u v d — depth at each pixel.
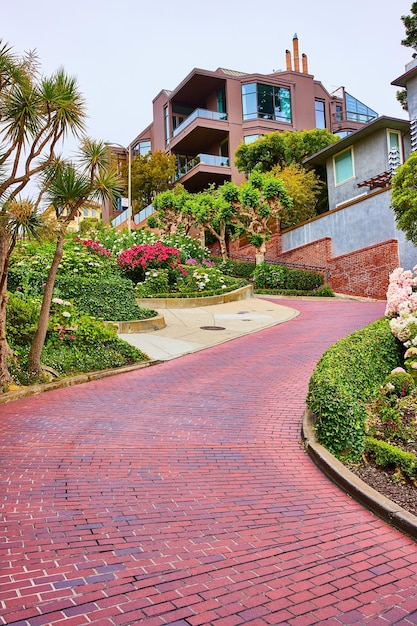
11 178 8.53
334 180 29.78
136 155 44.69
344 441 5.63
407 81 24.48
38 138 8.83
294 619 2.95
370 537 4.04
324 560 3.64
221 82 40.66
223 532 4.02
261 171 35.12
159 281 20.72
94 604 2.99
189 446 6.15
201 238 32.69
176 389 9.15
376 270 23.16
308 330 14.93
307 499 4.77
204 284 21.73
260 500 4.70
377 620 2.96
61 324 11.30
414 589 3.30
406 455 5.02
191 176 39.56
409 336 8.92
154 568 3.43
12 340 10.46
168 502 4.57
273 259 29.98
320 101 43.66
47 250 16.77
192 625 2.85
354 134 26.94
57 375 9.88
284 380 9.49
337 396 5.82
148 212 39.31
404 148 26.83
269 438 6.50
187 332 15.10
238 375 10.10
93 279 15.03
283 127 40.53
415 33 26.53
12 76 8.30
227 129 39.53
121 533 3.93
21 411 7.74
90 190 9.32
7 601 2.99
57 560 3.49
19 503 4.45
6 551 3.60
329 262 25.84
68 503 4.47
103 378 10.29
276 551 3.75
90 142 9.33
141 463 5.55
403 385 7.09
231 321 17.14
